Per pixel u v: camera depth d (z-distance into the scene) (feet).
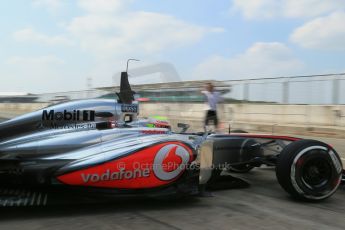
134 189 13.87
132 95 15.78
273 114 47.67
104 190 13.52
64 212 13.34
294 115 45.62
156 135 14.99
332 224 12.60
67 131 14.44
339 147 28.07
